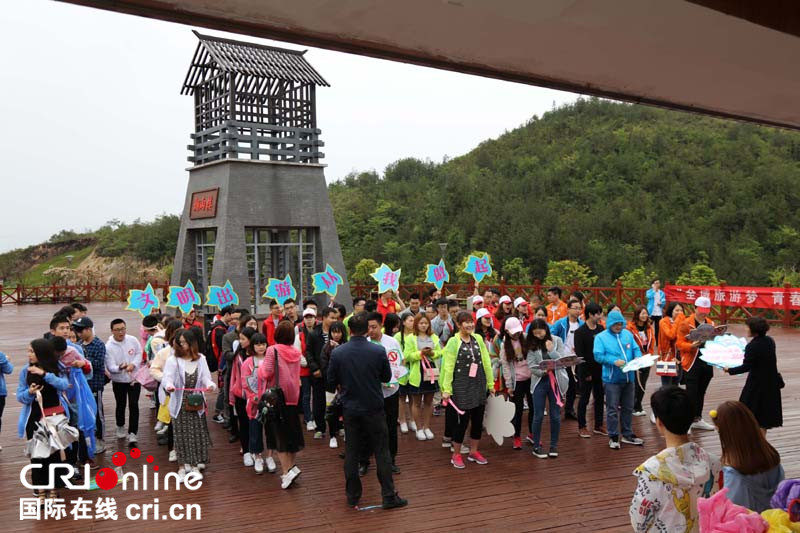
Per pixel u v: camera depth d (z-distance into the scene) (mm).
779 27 1590
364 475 6043
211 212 14523
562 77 1919
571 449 6750
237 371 6305
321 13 1365
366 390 5102
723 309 17562
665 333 7578
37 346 5305
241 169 14258
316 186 15289
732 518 2229
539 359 6637
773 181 36156
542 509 5102
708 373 7379
